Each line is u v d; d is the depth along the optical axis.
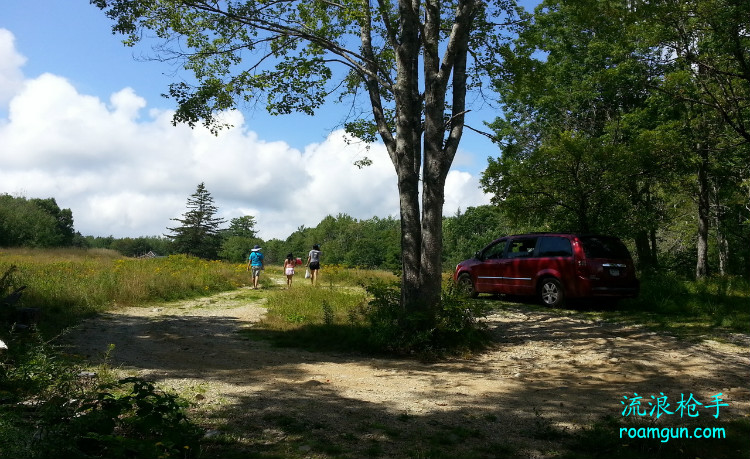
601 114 23.47
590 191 15.30
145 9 9.56
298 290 14.67
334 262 89.50
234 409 4.74
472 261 14.53
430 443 3.99
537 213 16.44
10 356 5.67
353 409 4.89
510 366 7.08
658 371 6.64
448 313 8.09
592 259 11.80
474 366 7.08
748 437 4.23
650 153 15.32
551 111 22.28
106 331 9.15
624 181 15.57
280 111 10.81
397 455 3.72
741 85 15.90
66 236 96.25
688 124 17.91
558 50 21.48
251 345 8.34
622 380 6.23
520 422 4.60
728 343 8.23
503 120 24.00
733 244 28.44
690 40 15.57
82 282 13.83
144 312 12.05
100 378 5.44
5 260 24.19
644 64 18.62
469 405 5.12
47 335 7.88
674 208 24.16
